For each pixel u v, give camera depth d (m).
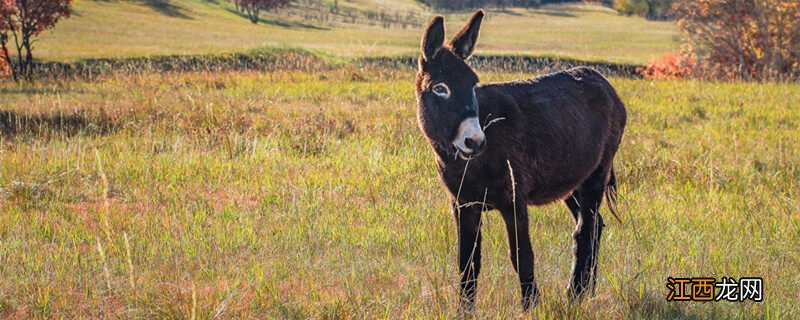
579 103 5.67
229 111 13.30
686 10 29.00
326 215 7.40
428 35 4.73
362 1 112.88
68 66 31.05
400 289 5.54
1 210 7.71
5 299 5.32
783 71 27.61
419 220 7.22
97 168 9.31
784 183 8.84
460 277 5.05
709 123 13.27
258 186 8.72
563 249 6.38
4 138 11.40
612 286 5.52
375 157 9.92
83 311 5.25
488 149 4.82
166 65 31.42
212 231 6.95
